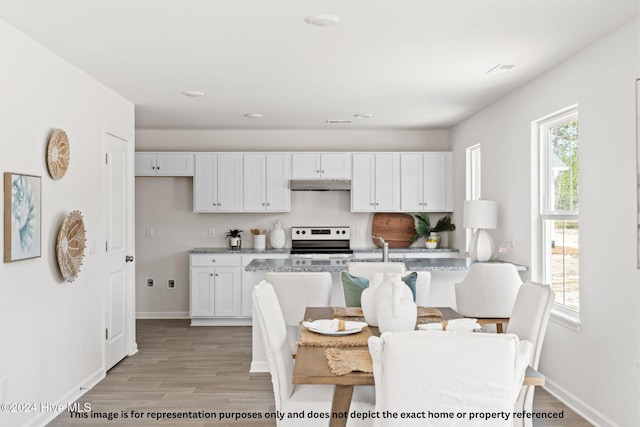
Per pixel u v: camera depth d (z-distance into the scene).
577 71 4.00
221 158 7.37
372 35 3.60
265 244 7.64
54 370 3.86
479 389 2.01
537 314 2.96
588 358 3.84
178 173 7.37
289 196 7.41
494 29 3.49
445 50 3.92
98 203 4.71
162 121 6.93
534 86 4.75
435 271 4.96
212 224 7.68
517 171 5.13
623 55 3.42
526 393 2.98
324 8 3.12
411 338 2.03
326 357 2.54
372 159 7.43
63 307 4.01
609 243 3.59
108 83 4.83
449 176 7.45
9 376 3.27
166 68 4.37
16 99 3.39
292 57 4.11
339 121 6.95
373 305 3.15
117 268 5.22
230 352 5.71
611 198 3.56
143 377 4.80
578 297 4.11
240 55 4.04
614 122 3.53
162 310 7.65
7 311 3.26
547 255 4.70
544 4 3.07
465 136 6.86
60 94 4.00
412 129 7.65
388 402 2.05
